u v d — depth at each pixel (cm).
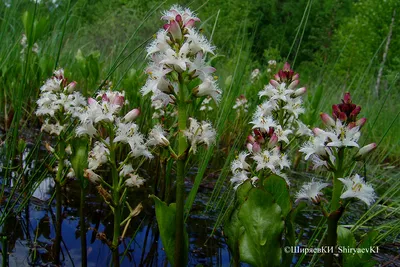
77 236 309
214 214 392
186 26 205
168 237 217
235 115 722
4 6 589
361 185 200
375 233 229
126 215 356
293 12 2797
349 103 211
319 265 303
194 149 205
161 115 475
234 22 1484
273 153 285
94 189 404
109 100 236
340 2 2908
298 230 373
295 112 360
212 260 294
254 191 201
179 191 212
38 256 275
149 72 214
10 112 543
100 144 253
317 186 209
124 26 1283
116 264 240
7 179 395
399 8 1833
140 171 492
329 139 206
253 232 203
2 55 582
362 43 1895
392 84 418
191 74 204
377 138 798
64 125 326
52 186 409
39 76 560
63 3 841
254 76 871
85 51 1064
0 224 297
